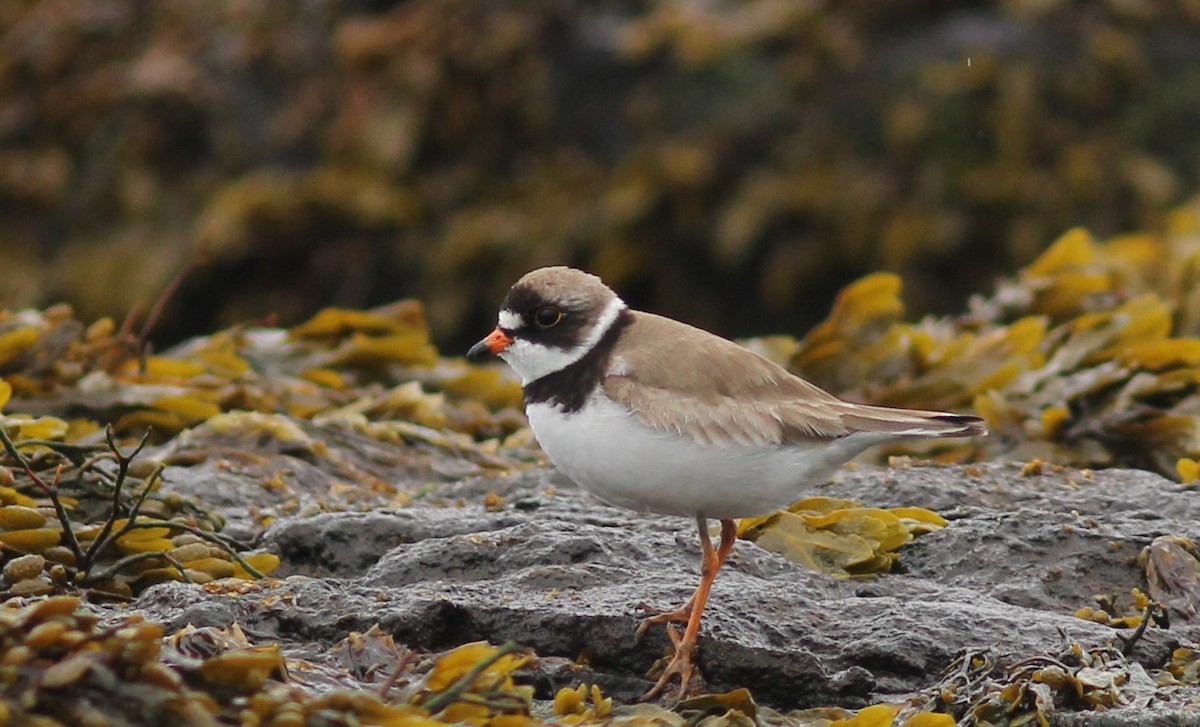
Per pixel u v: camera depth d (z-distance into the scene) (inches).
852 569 322.0
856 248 732.0
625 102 754.8
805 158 737.6
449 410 486.6
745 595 295.0
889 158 737.6
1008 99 732.7
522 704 235.8
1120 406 430.9
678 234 743.7
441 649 283.9
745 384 287.6
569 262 748.0
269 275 767.1
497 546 313.1
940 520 339.0
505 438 491.5
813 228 735.7
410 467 424.8
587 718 252.1
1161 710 252.2
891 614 290.5
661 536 324.5
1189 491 357.4
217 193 765.9
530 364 300.2
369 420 462.9
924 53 743.7
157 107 783.7
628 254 741.9
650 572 308.0
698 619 277.3
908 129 732.7
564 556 309.9
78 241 775.7
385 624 281.4
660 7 768.9
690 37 749.3
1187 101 737.6
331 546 331.9
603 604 287.6
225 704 217.2
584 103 759.7
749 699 261.0
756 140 743.7
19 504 317.4
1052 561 320.8
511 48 763.4
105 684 207.5
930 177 732.0
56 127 794.8
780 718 266.7
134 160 780.0
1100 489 361.1
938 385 460.1
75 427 413.7
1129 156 731.4
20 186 781.9
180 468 388.2
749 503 287.6
